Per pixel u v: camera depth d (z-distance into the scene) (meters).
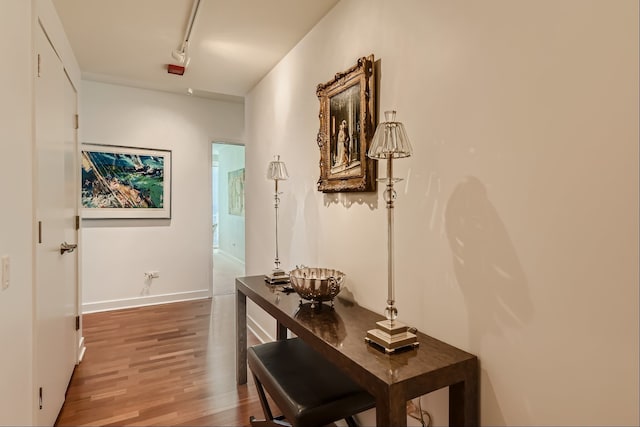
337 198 2.07
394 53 1.62
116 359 2.82
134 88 4.24
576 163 0.97
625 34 0.87
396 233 1.60
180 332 3.42
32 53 1.58
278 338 2.40
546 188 1.04
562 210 1.00
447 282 1.35
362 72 1.75
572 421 0.98
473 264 1.25
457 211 1.31
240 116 4.89
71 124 2.57
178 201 4.52
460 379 1.18
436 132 1.40
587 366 0.95
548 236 1.03
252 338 3.28
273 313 1.84
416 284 1.50
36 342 1.61
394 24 1.62
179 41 2.59
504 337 1.15
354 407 1.47
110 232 4.15
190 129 4.57
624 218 0.88
